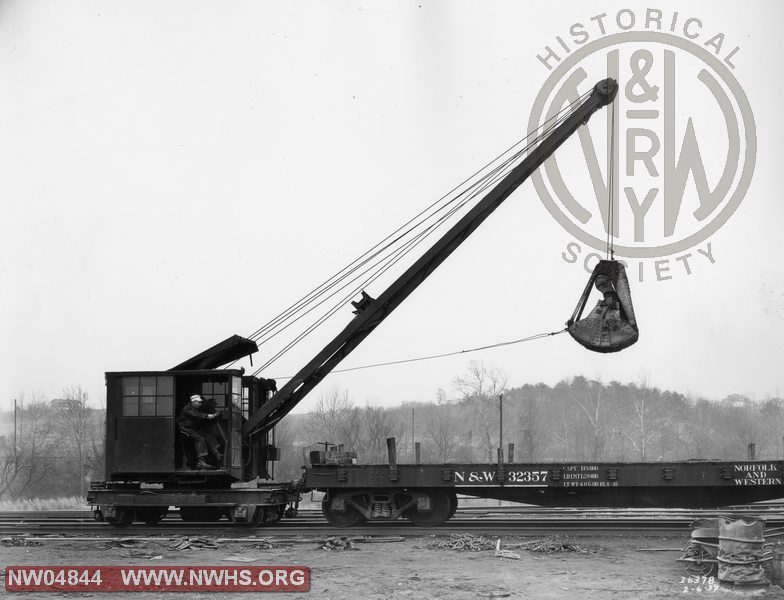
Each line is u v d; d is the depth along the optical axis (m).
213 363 15.05
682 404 46.91
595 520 14.82
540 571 9.85
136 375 14.29
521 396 51.84
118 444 14.14
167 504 13.90
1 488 34.44
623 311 13.57
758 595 8.48
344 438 40.09
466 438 48.53
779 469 13.16
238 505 13.80
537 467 13.55
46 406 36.91
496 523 14.32
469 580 9.30
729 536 8.93
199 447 14.01
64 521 15.67
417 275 15.32
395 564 10.44
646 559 10.71
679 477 13.27
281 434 41.91
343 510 14.08
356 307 15.31
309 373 15.14
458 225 15.12
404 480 13.78
